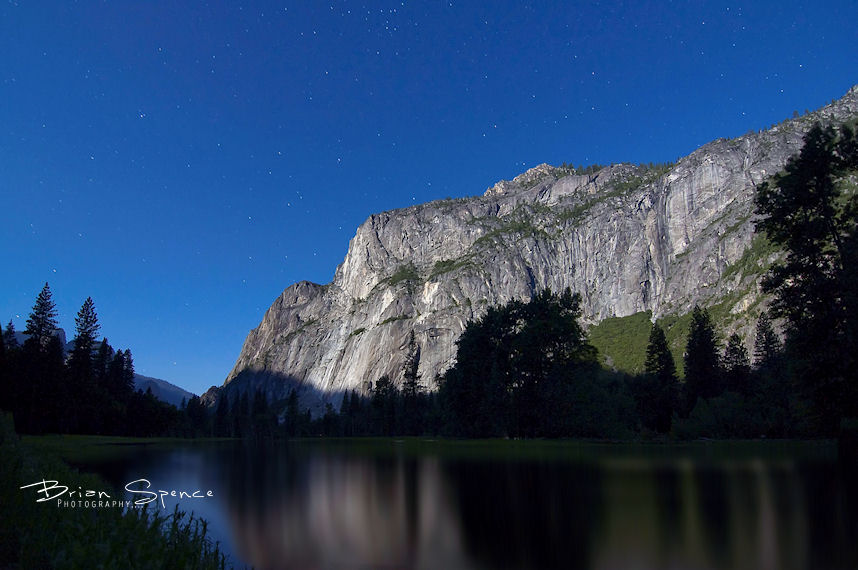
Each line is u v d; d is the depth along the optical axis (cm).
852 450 4212
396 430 13688
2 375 7869
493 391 7381
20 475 1277
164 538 1127
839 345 3228
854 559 1285
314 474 3241
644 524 1664
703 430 7294
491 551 1419
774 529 1574
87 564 854
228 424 18262
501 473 3056
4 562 869
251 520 1830
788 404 7056
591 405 6869
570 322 7038
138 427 12269
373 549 1468
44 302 8862
